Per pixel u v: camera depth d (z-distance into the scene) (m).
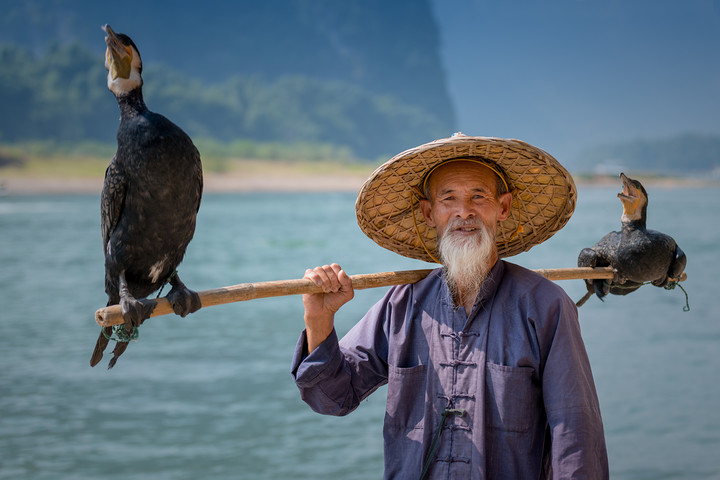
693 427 7.84
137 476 6.88
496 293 2.67
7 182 91.06
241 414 8.69
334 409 2.86
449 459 2.56
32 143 128.25
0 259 27.27
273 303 16.83
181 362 11.33
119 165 2.46
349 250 30.62
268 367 11.02
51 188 90.00
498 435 2.53
